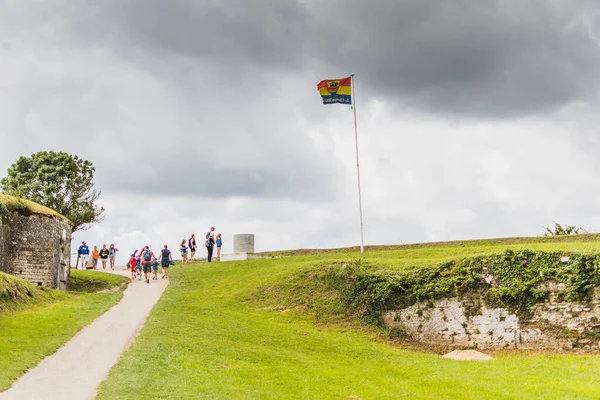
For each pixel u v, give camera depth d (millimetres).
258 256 46688
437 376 22031
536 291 28234
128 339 23859
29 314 27234
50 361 20344
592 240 37812
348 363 24156
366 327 30453
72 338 23891
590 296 27531
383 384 20594
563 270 28141
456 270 29906
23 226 36688
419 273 30516
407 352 27500
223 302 33094
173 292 36312
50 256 37344
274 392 18078
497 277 29094
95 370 19219
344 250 44531
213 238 47031
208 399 16547
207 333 25500
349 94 42188
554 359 25453
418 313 29938
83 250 48938
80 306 30656
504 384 20781
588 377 21781
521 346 28078
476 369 23438
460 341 29000
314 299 32406
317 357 24516
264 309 32312
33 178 59875
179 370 19422
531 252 29000
